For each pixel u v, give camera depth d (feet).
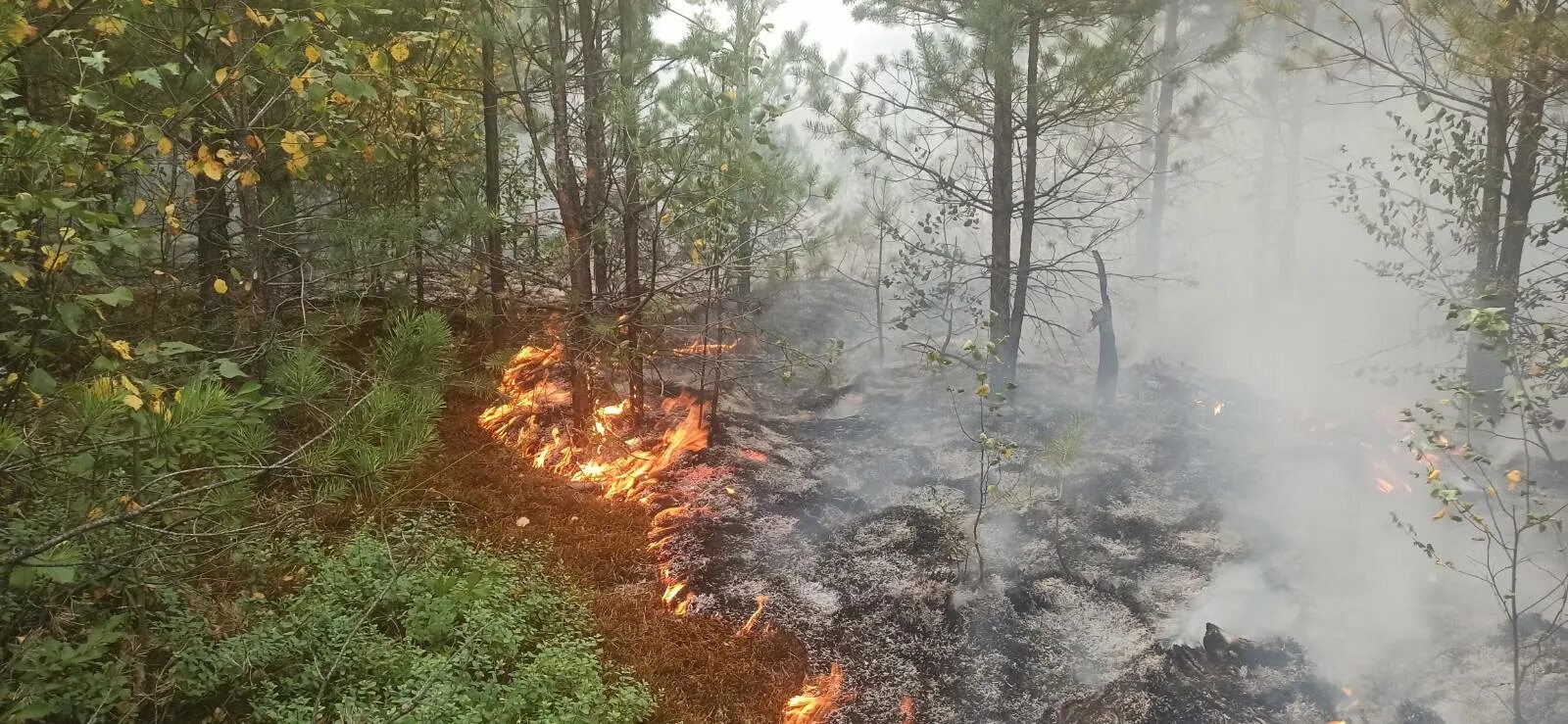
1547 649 20.01
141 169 15.43
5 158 12.25
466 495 25.96
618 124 27.17
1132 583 25.02
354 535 20.94
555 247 31.94
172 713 14.78
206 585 17.17
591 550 24.76
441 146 32.01
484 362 28.78
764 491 30.37
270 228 22.35
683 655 20.80
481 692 16.85
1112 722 18.92
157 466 12.75
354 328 26.32
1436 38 29.22
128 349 13.60
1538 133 28.68
